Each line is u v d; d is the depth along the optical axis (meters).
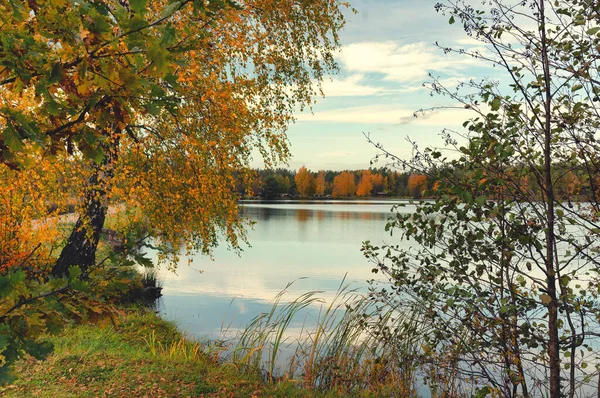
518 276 4.20
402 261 4.70
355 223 39.03
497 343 4.23
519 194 4.15
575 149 4.03
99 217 8.98
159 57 1.62
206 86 7.82
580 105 3.82
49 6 1.72
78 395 4.89
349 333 6.39
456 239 4.36
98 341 7.07
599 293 3.96
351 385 5.89
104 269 2.01
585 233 4.09
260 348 6.66
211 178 8.41
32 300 1.79
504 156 3.70
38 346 1.79
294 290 13.51
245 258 20.14
